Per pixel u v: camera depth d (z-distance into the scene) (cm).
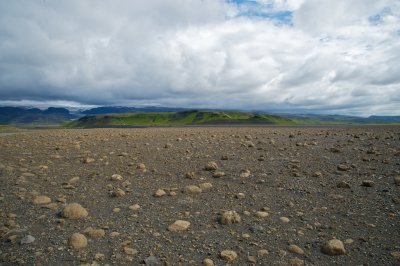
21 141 1572
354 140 1515
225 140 1558
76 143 1441
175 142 1482
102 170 927
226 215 565
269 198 684
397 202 640
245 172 863
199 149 1252
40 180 822
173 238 505
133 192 731
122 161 1041
